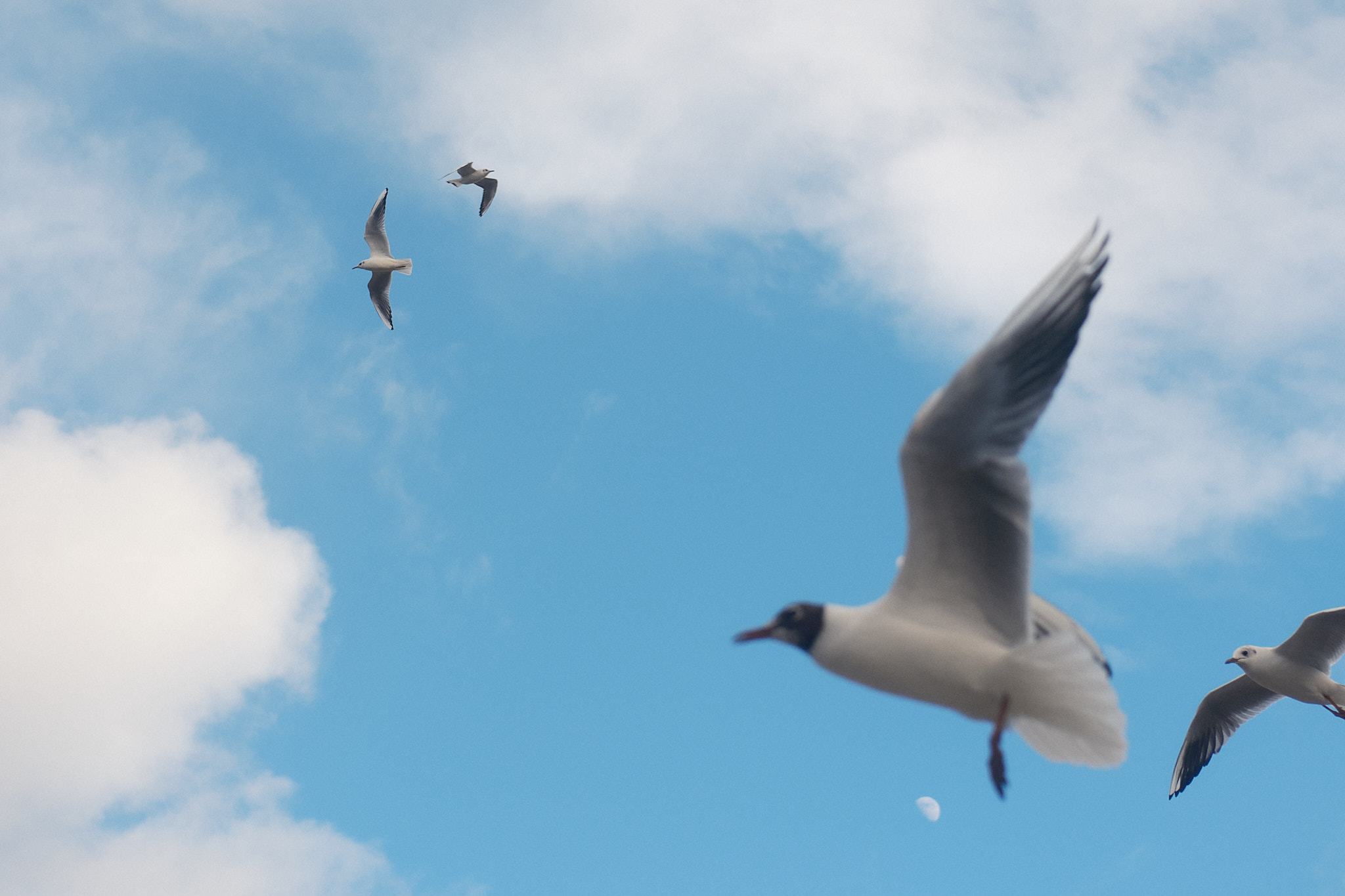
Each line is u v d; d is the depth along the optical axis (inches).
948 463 213.6
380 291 954.1
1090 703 207.0
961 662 215.5
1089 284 212.8
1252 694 568.7
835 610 228.8
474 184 850.8
